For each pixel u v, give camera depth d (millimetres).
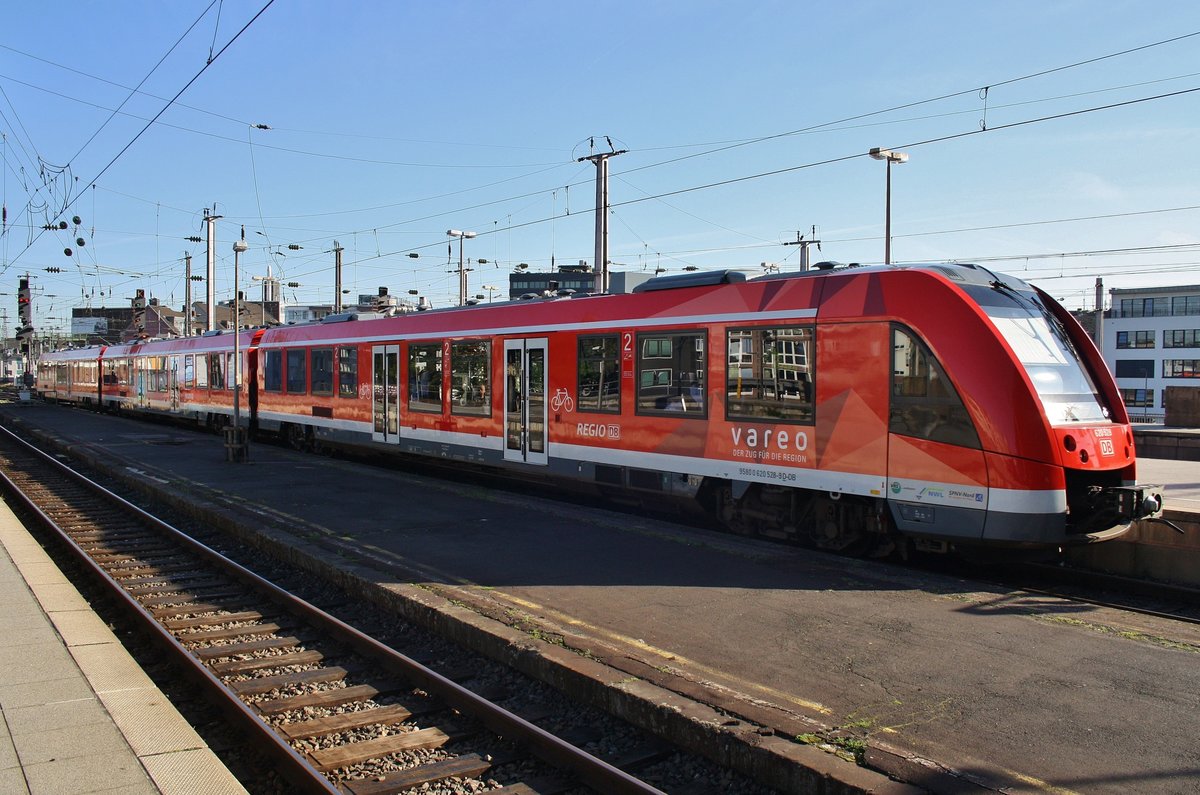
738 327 10023
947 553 10117
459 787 4684
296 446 21359
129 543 11727
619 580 7871
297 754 4883
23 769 4199
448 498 12898
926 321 8359
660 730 4953
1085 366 8906
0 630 6516
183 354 28391
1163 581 8703
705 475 10430
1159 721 4707
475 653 6574
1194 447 17938
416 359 15852
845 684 5285
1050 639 6172
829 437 9078
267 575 9594
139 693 5250
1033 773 4094
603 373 11859
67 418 35812
